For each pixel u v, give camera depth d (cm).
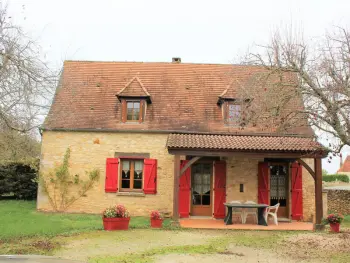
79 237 1152
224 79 1917
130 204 1647
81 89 1839
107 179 1648
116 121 1712
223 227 1399
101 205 1647
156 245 1067
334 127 1038
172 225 1385
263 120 1219
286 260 922
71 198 1659
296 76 1174
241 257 944
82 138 1680
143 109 1716
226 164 1652
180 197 1628
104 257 903
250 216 1587
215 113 1759
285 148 1407
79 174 1664
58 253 933
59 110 1448
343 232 1337
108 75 1933
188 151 1418
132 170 1692
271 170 1673
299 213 1608
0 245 991
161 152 1664
